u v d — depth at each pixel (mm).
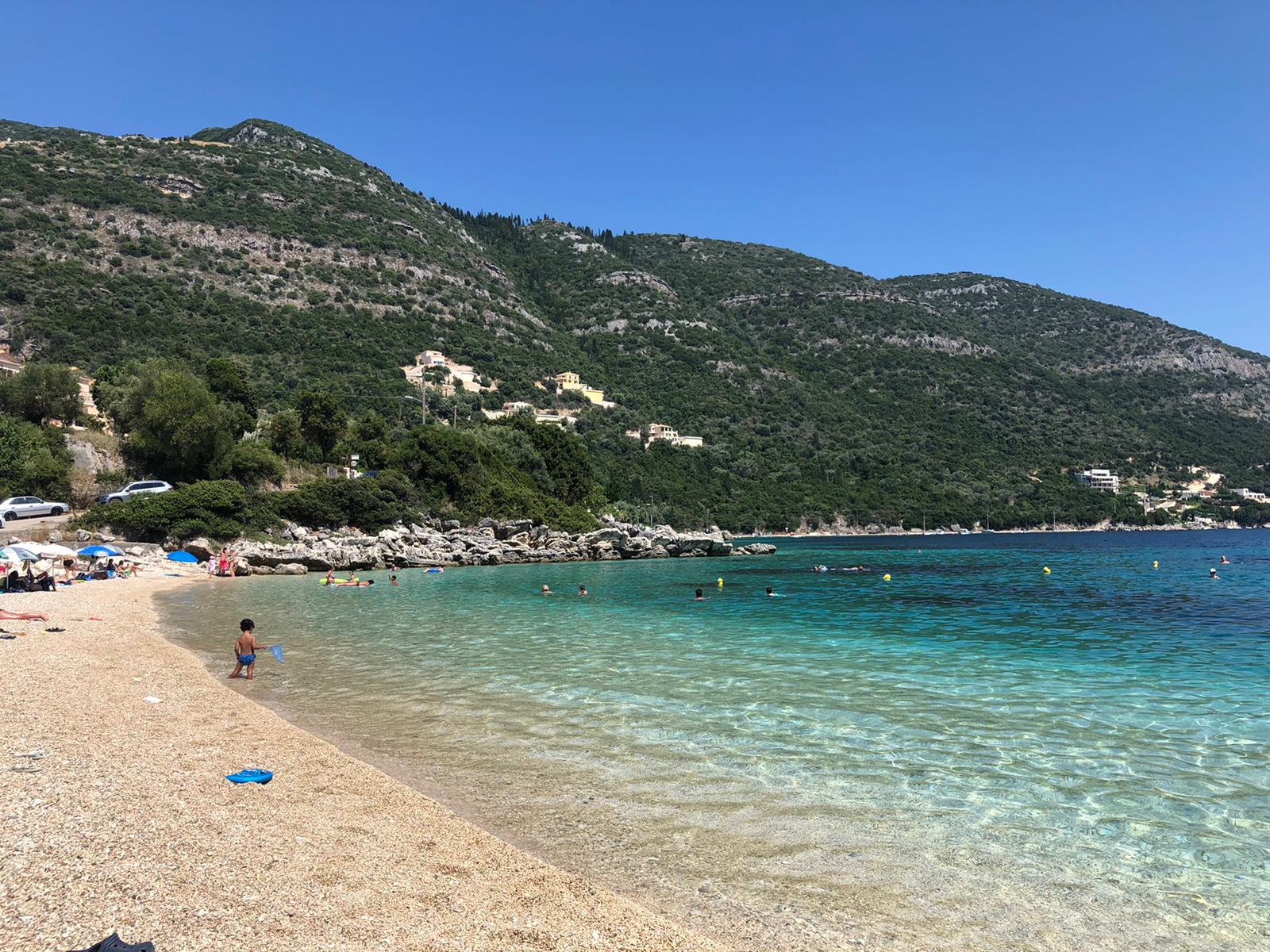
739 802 10297
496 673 19156
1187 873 8281
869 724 14297
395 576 48781
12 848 7219
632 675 18906
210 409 63406
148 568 47406
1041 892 7812
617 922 6930
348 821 9055
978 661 21172
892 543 122312
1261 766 11852
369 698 16234
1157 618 31281
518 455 89688
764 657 21688
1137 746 12961
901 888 7867
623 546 73750
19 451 55281
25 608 28578
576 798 10375
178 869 7168
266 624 27688
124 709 13852
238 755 11516
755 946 6613
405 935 6340
